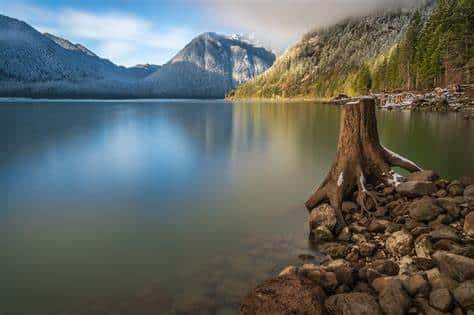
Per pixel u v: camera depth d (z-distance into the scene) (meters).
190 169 18.45
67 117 65.75
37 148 26.91
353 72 193.62
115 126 46.28
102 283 7.05
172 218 10.93
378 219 8.84
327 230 8.52
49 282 7.15
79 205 12.55
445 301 4.88
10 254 8.49
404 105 64.94
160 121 55.06
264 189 14.06
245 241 8.87
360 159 10.41
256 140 30.28
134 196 13.56
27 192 14.42
